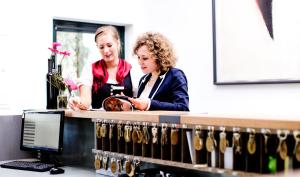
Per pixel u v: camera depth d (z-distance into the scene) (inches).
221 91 136.3
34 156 115.6
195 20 143.9
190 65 146.0
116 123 79.7
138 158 73.9
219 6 136.2
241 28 130.6
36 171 95.0
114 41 117.6
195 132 63.1
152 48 90.8
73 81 111.7
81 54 145.7
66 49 141.9
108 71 117.8
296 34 116.8
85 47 146.7
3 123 111.2
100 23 148.3
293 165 52.4
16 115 113.6
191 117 63.2
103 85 115.3
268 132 53.4
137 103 81.7
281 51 120.3
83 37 146.3
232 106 133.2
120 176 79.2
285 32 119.3
